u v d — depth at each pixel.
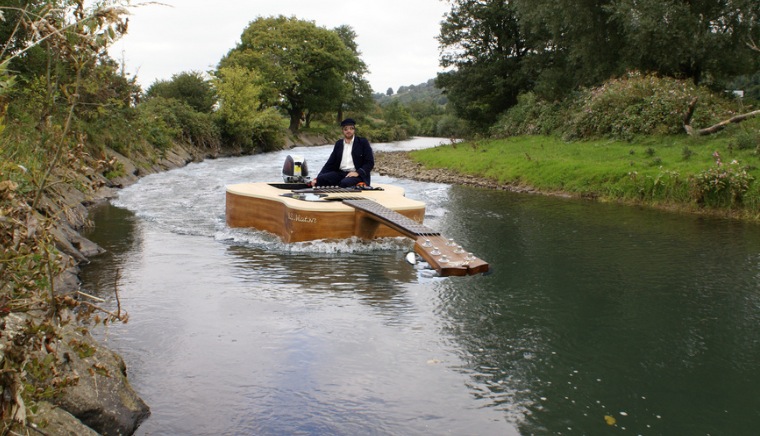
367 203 6.71
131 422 2.78
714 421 2.88
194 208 9.66
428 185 14.51
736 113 15.73
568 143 18.56
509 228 8.09
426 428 2.78
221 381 3.23
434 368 3.43
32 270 2.00
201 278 5.25
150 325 4.04
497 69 31.88
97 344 3.26
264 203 7.34
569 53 25.69
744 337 3.95
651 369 3.46
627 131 16.34
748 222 8.69
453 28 33.09
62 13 1.95
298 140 46.09
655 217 9.15
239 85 32.66
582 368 3.46
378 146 44.78
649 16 18.88
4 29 8.41
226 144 30.98
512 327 4.11
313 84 51.31
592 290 5.01
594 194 11.84
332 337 3.87
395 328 4.05
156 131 20.41
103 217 8.61
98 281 5.09
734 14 19.36
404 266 5.77
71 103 2.02
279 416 2.87
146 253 6.24
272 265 5.75
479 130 33.44
